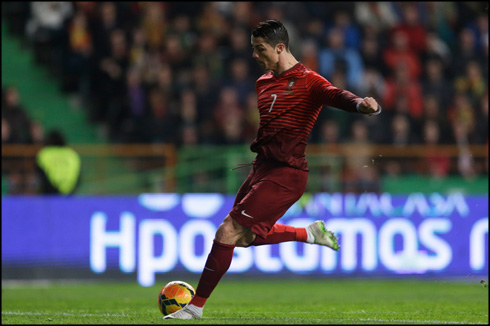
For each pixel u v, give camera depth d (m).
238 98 46.03
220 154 39.41
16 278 34.69
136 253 35.47
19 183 36.69
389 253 37.34
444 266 37.62
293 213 36.59
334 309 23.86
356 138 43.78
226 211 36.25
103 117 47.22
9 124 40.38
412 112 48.38
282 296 29.77
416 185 40.09
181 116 44.38
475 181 41.22
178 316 18.20
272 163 17.83
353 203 37.22
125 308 24.17
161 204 35.75
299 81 17.56
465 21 55.53
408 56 51.22
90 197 35.44
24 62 49.62
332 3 53.09
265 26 17.55
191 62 48.22
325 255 36.78
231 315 21.08
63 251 35.12
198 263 35.88
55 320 19.72
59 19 49.00
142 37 47.50
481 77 52.81
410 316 21.17
